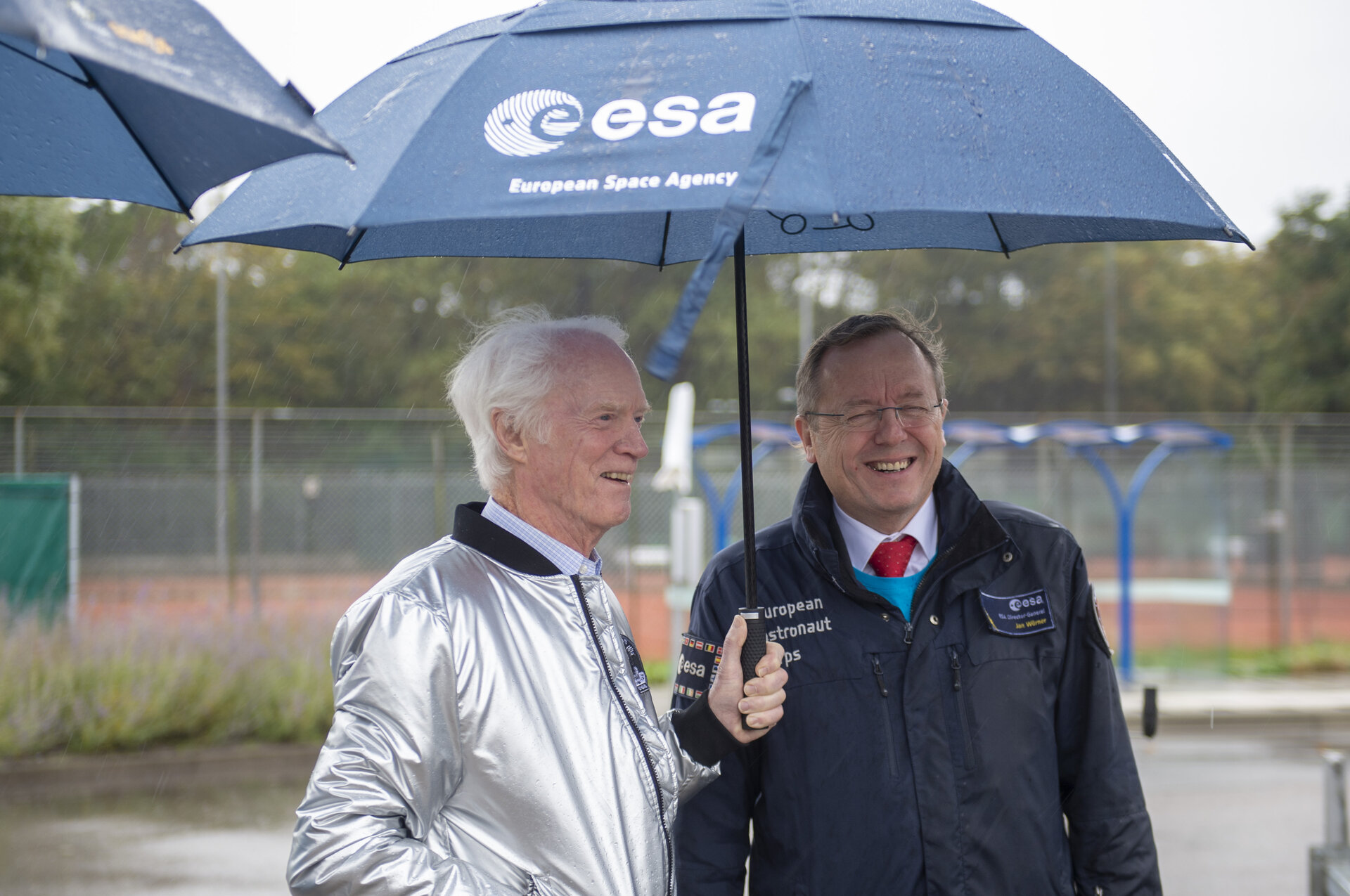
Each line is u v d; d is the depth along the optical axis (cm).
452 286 3831
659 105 152
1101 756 224
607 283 3919
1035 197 151
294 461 1587
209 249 3272
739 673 198
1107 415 4159
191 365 3400
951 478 225
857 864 210
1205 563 1582
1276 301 4031
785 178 143
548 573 178
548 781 165
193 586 1441
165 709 909
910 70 159
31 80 166
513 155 150
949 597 218
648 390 3831
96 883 611
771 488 1473
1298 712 1046
